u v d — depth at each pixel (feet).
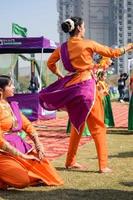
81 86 18.20
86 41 18.44
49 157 22.85
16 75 53.57
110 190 15.84
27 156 15.64
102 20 310.45
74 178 17.66
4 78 16.37
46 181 16.20
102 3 311.27
